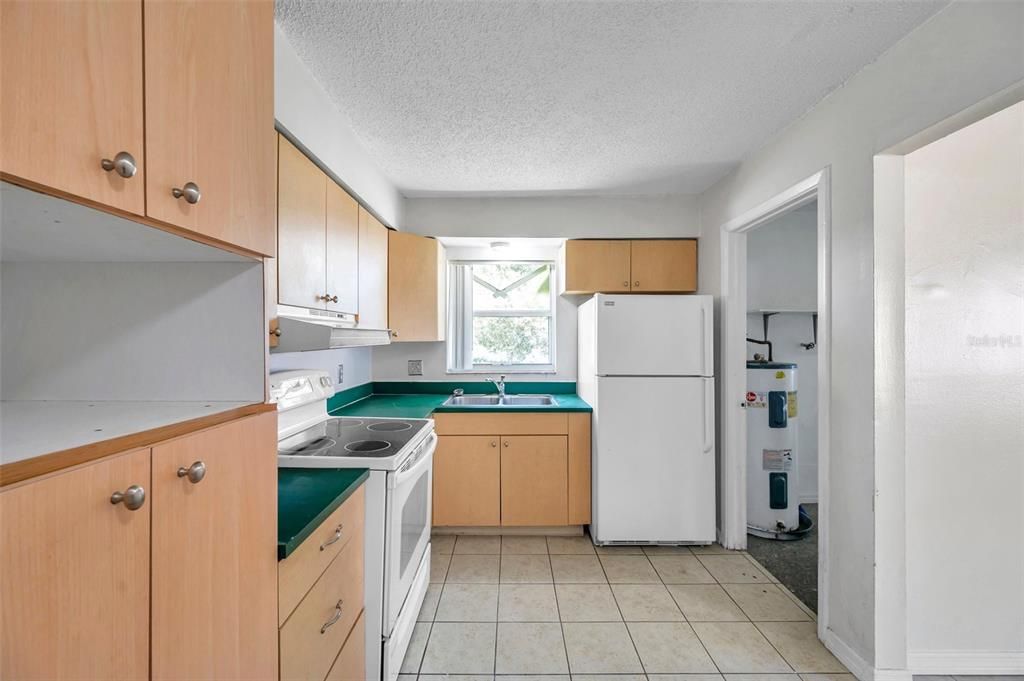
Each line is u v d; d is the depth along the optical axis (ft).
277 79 4.66
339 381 9.11
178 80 2.04
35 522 1.46
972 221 5.29
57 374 2.71
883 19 4.48
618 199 10.11
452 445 9.18
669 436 8.68
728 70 5.38
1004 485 5.32
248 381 2.76
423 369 11.22
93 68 1.62
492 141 7.26
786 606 6.80
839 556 5.63
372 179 7.88
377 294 8.18
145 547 1.86
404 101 6.04
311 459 4.81
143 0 1.85
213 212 2.27
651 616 6.51
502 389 10.77
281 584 2.99
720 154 7.81
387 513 4.76
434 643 5.90
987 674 5.30
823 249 5.90
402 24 4.56
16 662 1.40
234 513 2.46
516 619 6.42
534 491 9.17
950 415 5.32
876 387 5.09
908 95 4.69
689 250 10.07
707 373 8.65
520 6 4.33
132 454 1.81
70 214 1.80
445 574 7.69
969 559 5.32
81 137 1.58
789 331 11.07
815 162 6.14
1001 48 3.84
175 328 2.76
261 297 2.77
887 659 5.10
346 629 4.17
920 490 5.32
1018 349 5.32
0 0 1.36
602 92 5.85
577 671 5.42
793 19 4.50
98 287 2.72
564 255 10.30
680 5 4.33
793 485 9.38
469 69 5.34
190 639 2.11
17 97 1.38
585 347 10.10
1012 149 5.28
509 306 11.63
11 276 2.68
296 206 5.12
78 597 1.59
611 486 8.69
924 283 5.29
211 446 2.27
